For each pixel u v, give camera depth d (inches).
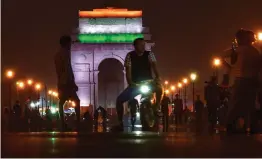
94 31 5556.1
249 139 740.7
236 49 1001.5
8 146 599.5
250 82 977.5
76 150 542.9
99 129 1481.3
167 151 529.7
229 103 1001.5
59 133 976.3
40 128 1803.6
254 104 987.9
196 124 2000.5
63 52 1195.9
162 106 1785.2
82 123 1850.4
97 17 5570.9
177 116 2220.7
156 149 557.0
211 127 1649.9
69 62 1201.4
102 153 505.0
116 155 483.5
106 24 5565.9
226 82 1688.0
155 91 1143.6
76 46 5442.9
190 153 505.7
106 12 5585.6
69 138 776.3
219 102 1653.5
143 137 808.3
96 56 5452.8
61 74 1202.0
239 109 986.1
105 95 6102.4
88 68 5428.2
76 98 1220.5
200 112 2023.9
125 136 829.8
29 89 3585.1
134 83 1133.1
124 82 5442.9
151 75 1138.7
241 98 983.0
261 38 1325.0
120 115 1146.0
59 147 585.9
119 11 5590.6
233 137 794.2
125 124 2331.4
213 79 1674.5
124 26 5575.8
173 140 717.3
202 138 775.1
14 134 930.1
